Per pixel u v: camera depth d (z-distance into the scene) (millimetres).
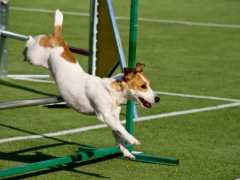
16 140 10344
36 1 26750
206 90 14188
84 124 11375
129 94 8516
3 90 13664
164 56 17688
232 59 17688
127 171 9016
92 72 12141
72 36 19922
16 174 8430
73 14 24031
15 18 22719
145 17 24141
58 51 9148
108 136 10719
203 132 11047
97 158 9531
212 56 17969
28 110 12172
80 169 9055
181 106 12758
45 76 15094
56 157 9594
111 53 11852
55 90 13820
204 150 10078
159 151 9953
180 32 21500
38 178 8625
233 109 12617
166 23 23078
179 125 11414
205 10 26266
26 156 9578
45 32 20469
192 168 9219
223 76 15602
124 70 8562
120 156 9602
